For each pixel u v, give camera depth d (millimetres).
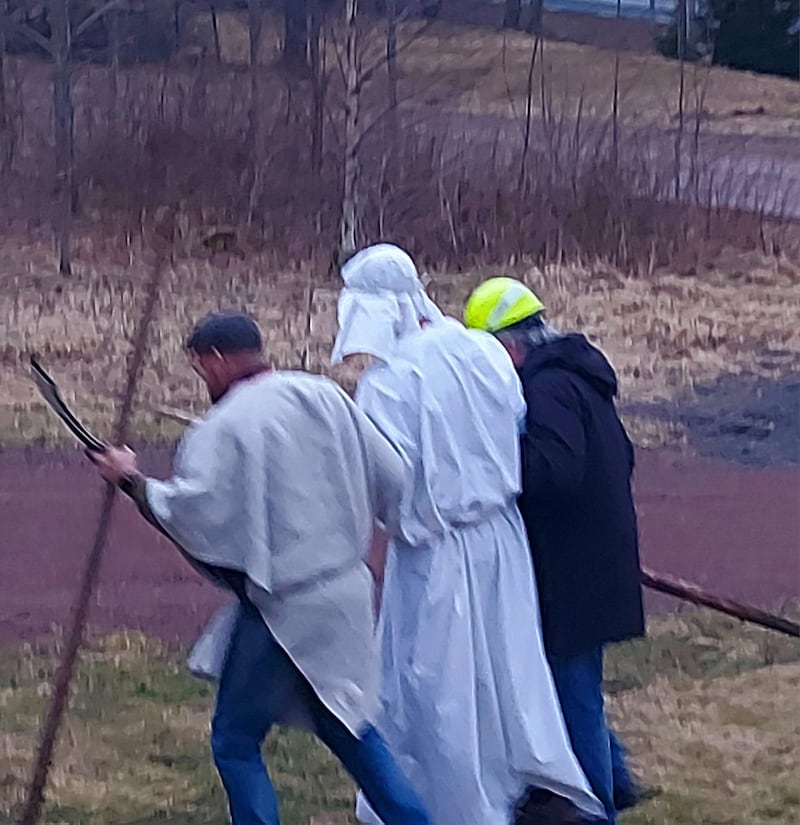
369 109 17812
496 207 16969
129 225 15648
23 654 6324
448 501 4113
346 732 4000
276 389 3877
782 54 35344
